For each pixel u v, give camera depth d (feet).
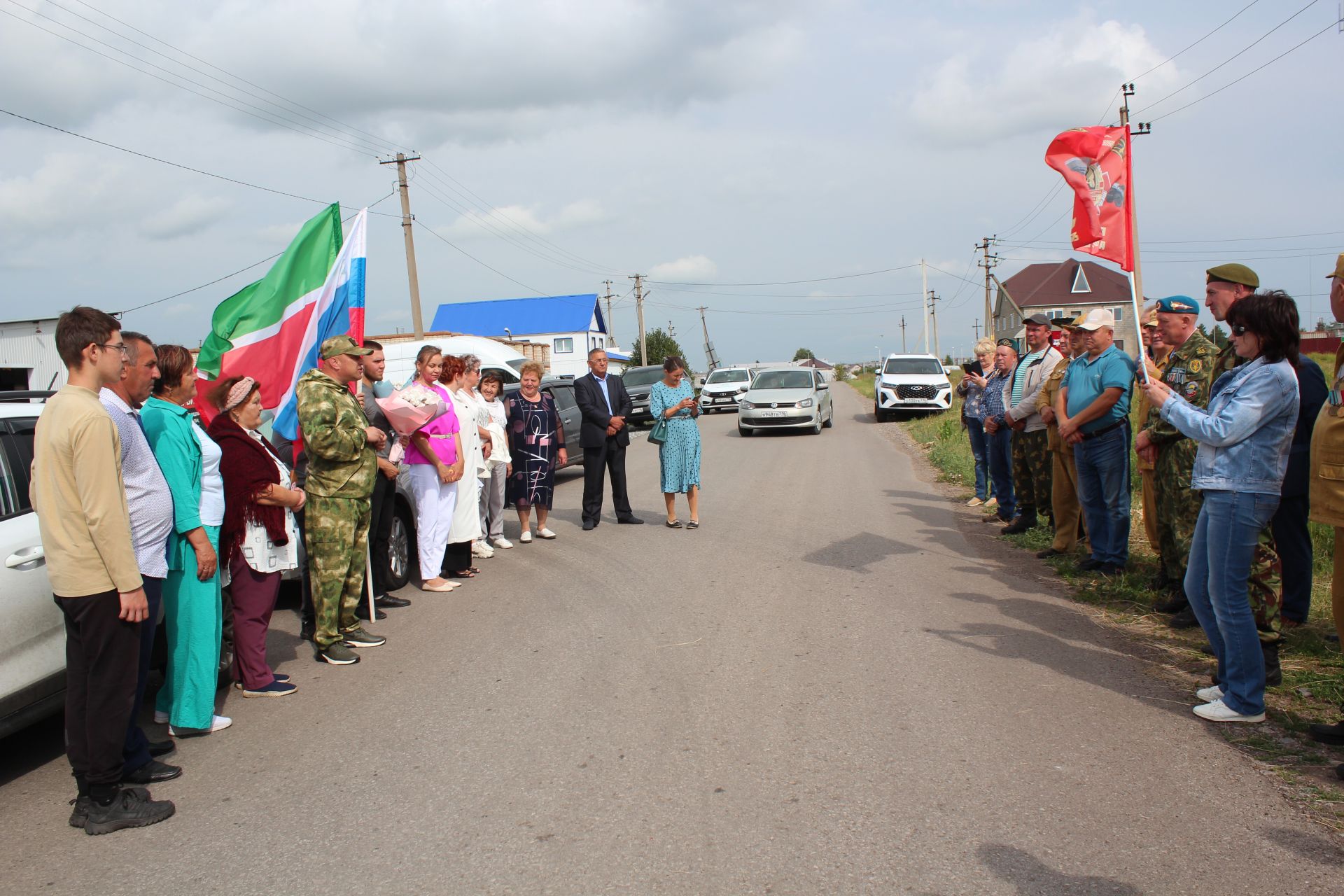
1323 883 9.24
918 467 47.32
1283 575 17.63
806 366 73.56
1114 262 15.01
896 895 9.33
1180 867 9.63
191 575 14.53
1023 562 24.67
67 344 11.58
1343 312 12.19
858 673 16.08
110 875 10.55
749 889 9.57
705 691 15.57
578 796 11.91
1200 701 14.28
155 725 15.20
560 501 40.45
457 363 24.36
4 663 13.24
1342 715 13.29
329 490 18.12
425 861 10.46
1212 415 13.32
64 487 11.37
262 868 10.52
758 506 35.76
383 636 19.99
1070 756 12.46
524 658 17.89
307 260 22.16
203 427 16.46
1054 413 24.31
